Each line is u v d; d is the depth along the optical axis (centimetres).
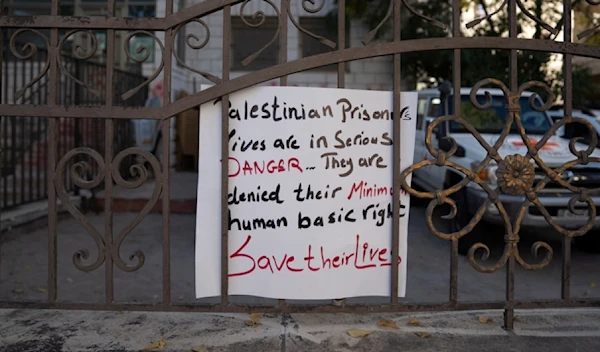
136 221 307
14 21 302
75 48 305
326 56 303
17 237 638
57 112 303
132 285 485
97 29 304
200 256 311
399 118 311
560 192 526
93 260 554
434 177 718
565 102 317
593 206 321
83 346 309
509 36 310
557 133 676
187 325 341
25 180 823
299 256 312
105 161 304
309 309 310
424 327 341
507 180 313
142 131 1027
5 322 345
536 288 501
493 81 309
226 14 303
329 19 1144
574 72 1181
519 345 315
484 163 314
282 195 311
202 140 309
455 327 341
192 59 1164
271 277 312
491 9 1123
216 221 311
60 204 730
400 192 314
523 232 732
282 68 303
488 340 322
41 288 466
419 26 1097
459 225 599
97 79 879
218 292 314
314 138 310
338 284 314
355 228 315
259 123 309
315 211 312
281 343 314
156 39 305
